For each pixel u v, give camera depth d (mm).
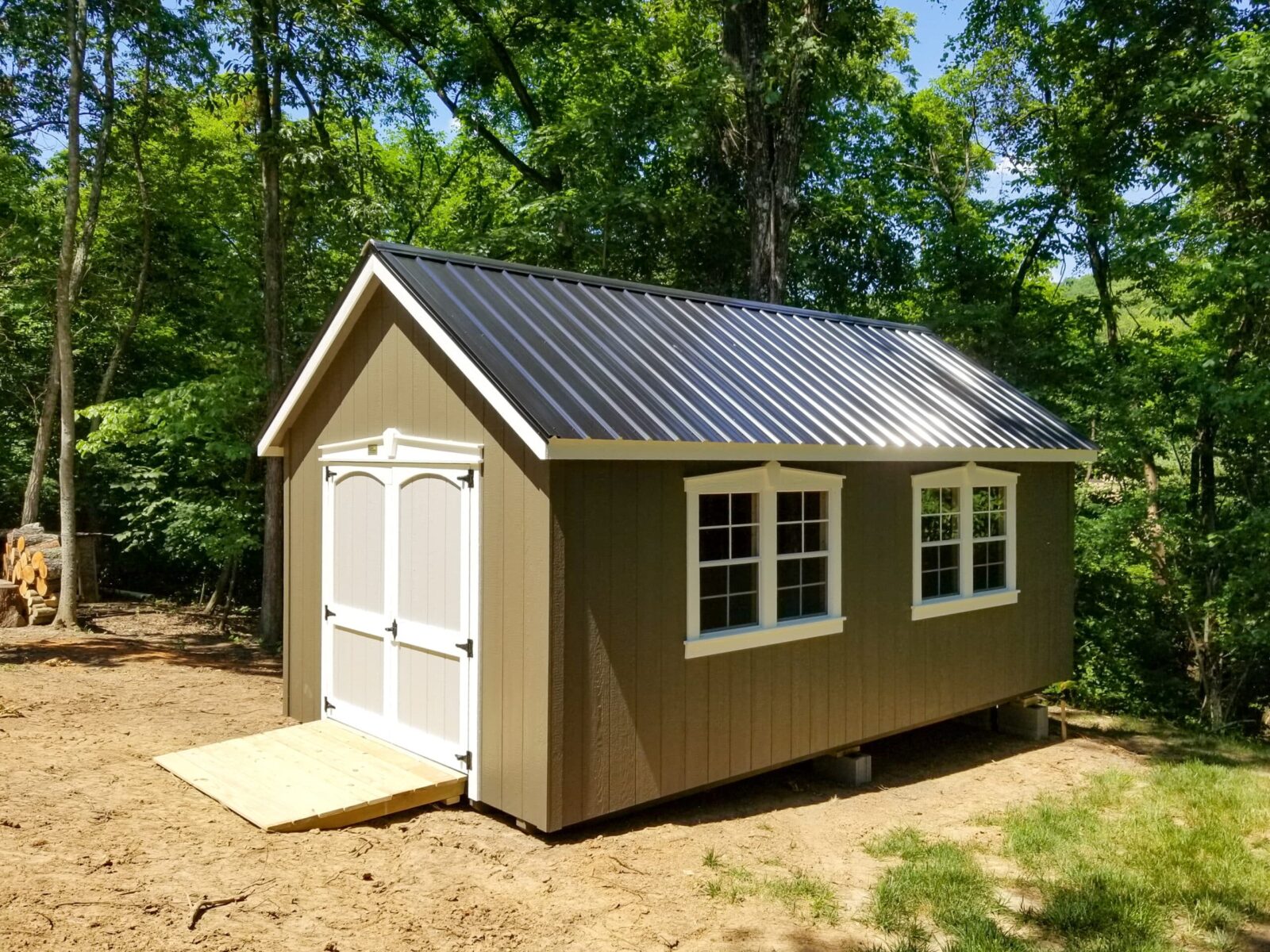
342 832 5703
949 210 18531
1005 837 6648
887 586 8234
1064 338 16141
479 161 22719
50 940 3861
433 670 6762
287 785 6195
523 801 5914
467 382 6445
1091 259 16031
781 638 7230
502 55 18781
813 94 15641
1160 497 14125
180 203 16906
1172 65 13531
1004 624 9602
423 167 23797
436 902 4828
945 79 18062
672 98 16609
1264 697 14023
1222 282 12312
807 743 7512
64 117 14414
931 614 8648
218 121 17922
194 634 14453
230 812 5785
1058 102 16359
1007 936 4934
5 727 7332
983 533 9438
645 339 7625
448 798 6383
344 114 15062
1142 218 13883
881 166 19828
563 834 6113
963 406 9320
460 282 7113
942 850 6219
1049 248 16438
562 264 17625
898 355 10195
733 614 7000
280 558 13516
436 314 6371
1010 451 8844
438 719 6715
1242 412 12562
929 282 18984
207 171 17141
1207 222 13070
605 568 6043
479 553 6312
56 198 17422
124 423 12258
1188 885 5785
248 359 14047
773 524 7203
